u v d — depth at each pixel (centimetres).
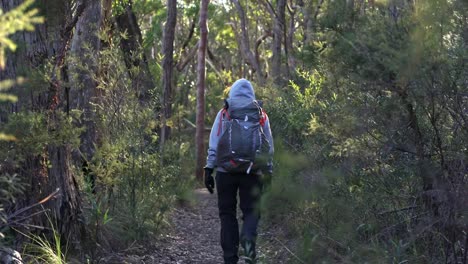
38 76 531
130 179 756
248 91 595
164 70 1461
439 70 449
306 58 568
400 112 503
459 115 479
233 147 575
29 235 557
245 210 591
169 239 778
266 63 3058
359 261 535
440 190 472
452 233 479
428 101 472
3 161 501
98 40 965
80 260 595
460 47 453
